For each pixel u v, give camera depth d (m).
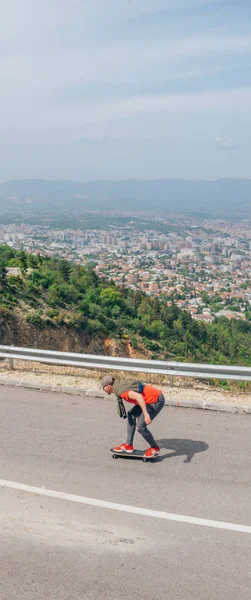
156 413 6.98
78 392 10.18
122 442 7.64
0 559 4.79
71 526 5.35
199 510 5.66
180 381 11.27
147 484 6.28
